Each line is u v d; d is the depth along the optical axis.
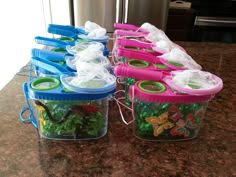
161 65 0.62
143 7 1.56
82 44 0.71
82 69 0.53
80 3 1.50
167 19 1.65
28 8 1.32
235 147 0.53
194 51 1.14
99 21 1.54
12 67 1.16
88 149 0.51
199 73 0.54
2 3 1.18
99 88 0.48
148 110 0.51
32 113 0.56
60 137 0.53
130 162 0.48
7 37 1.23
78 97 0.48
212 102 0.71
